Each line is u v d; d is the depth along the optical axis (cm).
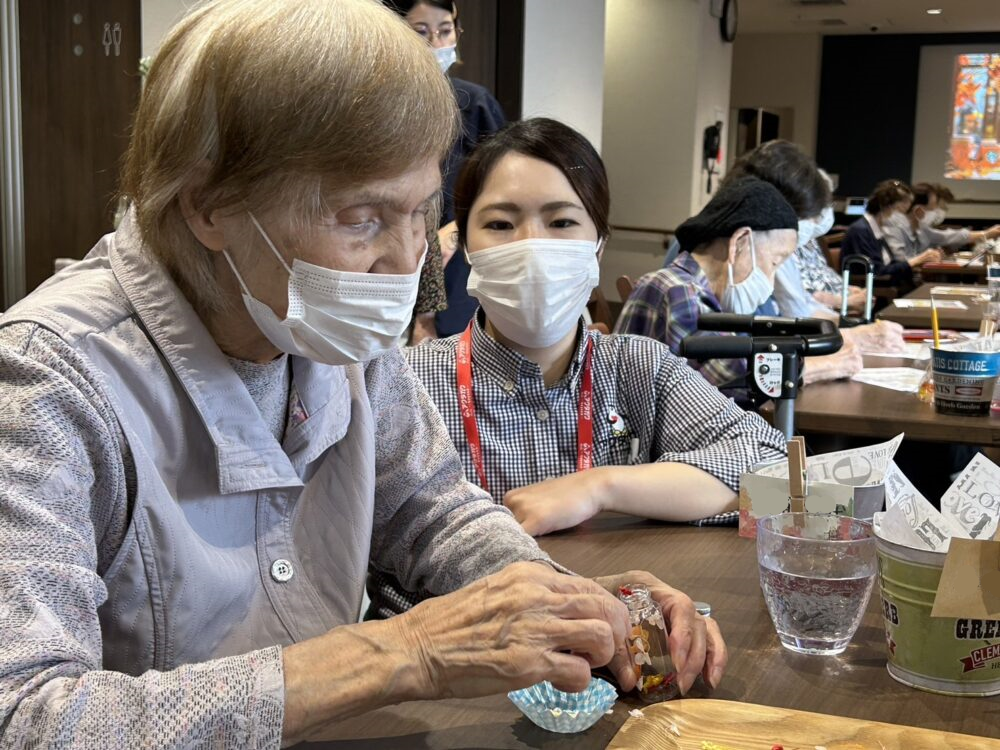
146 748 73
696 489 157
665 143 916
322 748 89
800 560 108
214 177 86
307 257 88
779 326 190
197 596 96
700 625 106
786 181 328
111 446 88
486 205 165
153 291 94
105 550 92
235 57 83
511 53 561
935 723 94
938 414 231
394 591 127
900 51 1434
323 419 105
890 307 484
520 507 150
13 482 80
